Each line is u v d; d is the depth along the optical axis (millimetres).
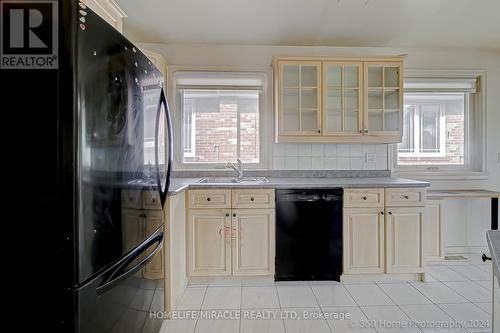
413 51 3188
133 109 1249
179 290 2209
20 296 894
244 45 3062
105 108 1025
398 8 2414
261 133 3119
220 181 2859
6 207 886
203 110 3127
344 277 2508
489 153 3266
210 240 2449
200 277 2492
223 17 2531
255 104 3145
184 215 2389
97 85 978
